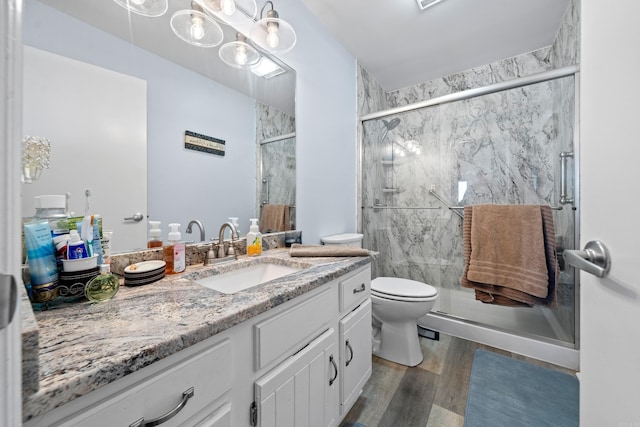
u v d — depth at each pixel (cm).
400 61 237
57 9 80
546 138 192
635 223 41
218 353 60
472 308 211
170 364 52
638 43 41
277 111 156
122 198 94
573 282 160
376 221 254
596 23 53
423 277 244
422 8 174
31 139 74
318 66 186
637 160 41
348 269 111
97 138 88
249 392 69
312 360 90
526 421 117
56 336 51
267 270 125
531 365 158
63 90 81
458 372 153
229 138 132
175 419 51
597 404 51
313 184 182
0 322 24
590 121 55
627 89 43
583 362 58
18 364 26
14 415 26
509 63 231
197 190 119
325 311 99
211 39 123
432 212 240
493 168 215
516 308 197
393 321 165
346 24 189
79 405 40
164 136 107
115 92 93
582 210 57
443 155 234
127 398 45
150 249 100
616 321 46
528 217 167
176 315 61
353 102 232
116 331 53
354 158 234
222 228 119
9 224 25
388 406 129
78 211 83
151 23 103
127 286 81
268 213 152
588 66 56
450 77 260
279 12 152
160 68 106
